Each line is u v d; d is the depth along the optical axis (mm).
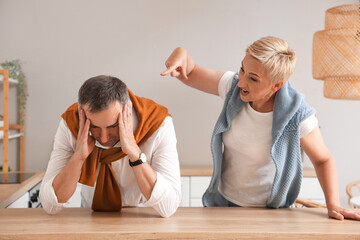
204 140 3709
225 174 1732
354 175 3773
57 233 1122
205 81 1814
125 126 1282
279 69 1327
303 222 1309
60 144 1427
